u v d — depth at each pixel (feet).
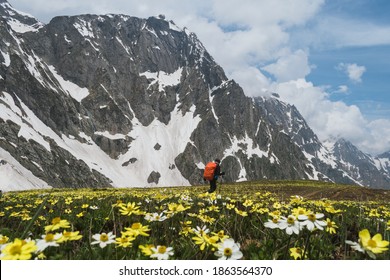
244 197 40.42
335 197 126.31
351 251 16.33
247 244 17.90
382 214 32.96
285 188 167.53
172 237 17.07
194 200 33.94
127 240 12.02
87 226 21.31
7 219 25.20
